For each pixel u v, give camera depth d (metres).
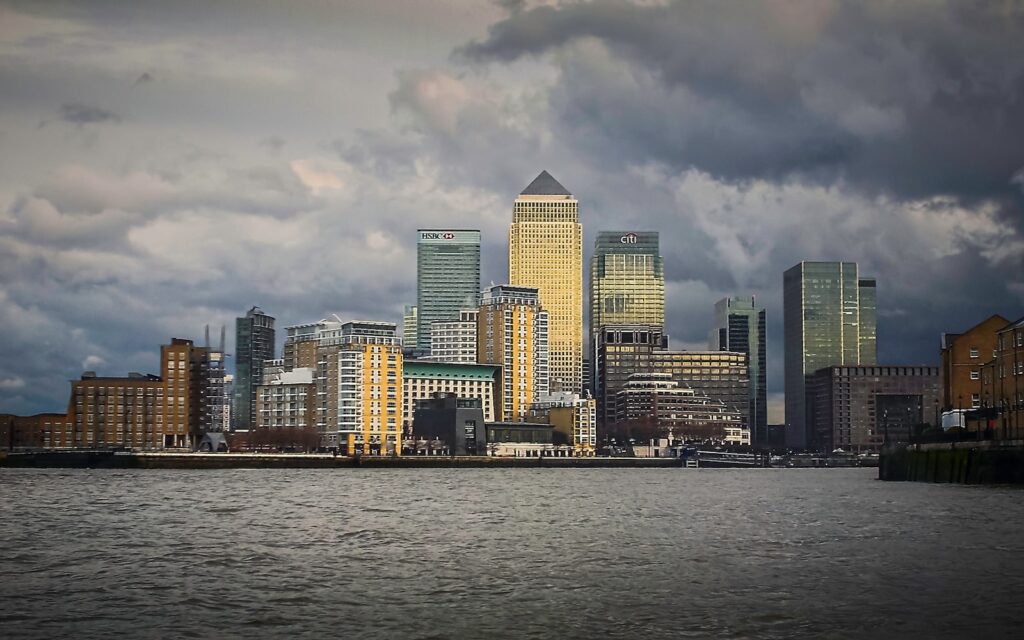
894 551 119.81
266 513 182.88
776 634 79.00
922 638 77.50
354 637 78.56
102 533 146.38
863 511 172.50
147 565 113.12
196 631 80.62
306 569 109.81
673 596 93.06
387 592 95.88
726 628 80.88
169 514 180.38
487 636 78.75
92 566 112.44
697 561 114.19
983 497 193.62
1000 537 131.00
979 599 90.31
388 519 170.25
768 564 111.25
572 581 101.44
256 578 103.88
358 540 137.12
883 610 86.44
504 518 172.50
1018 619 83.00
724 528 151.25
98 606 89.75
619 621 83.38
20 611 87.81
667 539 136.50
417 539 138.25
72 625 82.69
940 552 118.31
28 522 164.00
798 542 130.50
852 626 81.12
